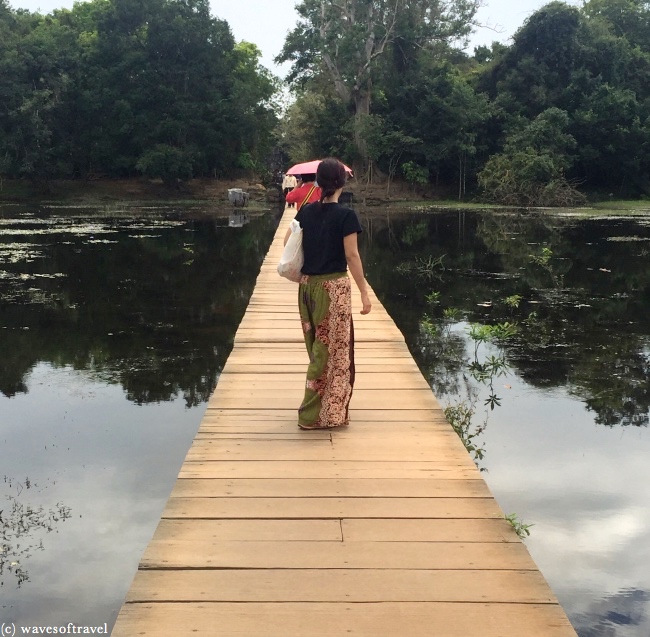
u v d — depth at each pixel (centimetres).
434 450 381
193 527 294
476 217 2680
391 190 3694
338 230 384
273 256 1252
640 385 656
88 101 3638
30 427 559
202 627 227
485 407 603
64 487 455
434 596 245
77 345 790
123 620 230
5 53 3497
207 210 3192
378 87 3738
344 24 3553
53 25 4288
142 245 1706
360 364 562
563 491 446
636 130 3506
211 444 388
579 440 530
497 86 3769
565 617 234
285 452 377
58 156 3706
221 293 1106
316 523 298
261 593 246
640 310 974
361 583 253
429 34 3547
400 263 1436
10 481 464
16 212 2917
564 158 3469
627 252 1566
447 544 281
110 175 3969
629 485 455
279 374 528
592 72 3719
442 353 766
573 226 2245
